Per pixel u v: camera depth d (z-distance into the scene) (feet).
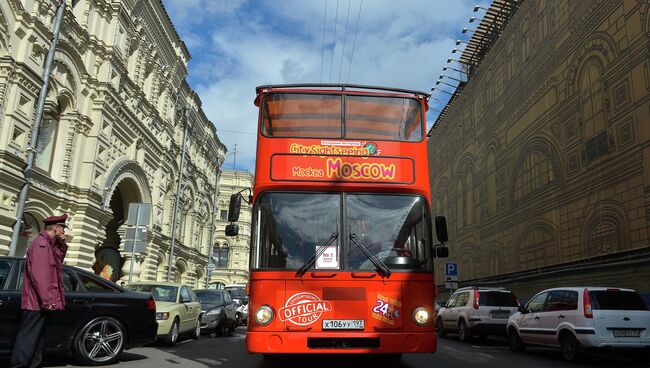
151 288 46.62
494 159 89.20
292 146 24.61
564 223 62.90
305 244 23.17
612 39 54.08
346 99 25.73
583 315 33.58
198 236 148.36
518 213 77.46
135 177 93.09
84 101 74.13
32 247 22.49
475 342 51.39
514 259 78.38
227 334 60.29
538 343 38.22
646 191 47.32
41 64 61.21
